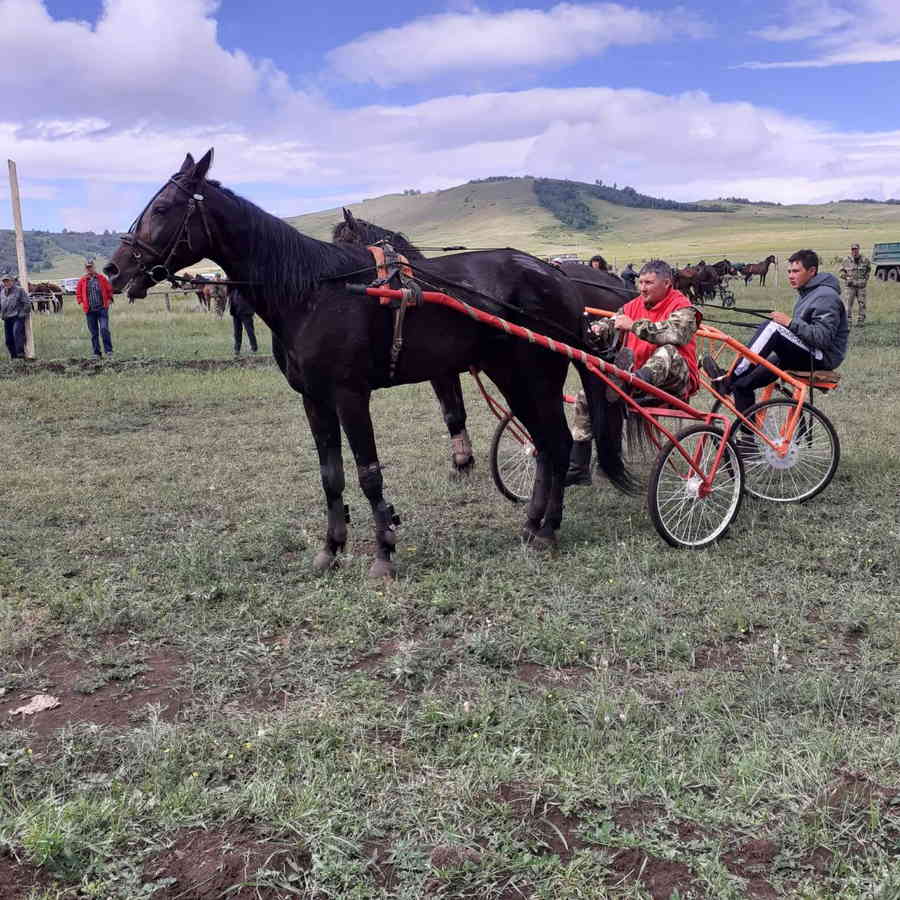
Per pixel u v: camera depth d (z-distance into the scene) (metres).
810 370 6.99
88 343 19.23
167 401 11.99
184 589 5.29
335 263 5.29
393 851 2.84
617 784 3.14
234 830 3.00
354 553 5.96
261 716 3.75
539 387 5.89
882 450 8.13
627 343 6.21
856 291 19.23
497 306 5.66
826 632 4.53
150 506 7.12
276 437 9.77
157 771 3.32
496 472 6.99
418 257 5.86
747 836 2.88
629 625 4.62
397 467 8.28
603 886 2.67
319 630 4.70
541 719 3.67
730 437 6.15
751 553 5.71
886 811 2.95
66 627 4.77
